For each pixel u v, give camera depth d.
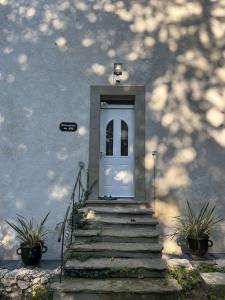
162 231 5.95
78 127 6.19
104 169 6.42
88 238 5.02
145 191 6.03
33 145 6.14
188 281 4.46
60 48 6.35
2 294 4.79
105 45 6.36
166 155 6.14
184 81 6.31
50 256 5.83
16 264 5.49
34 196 6.02
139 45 6.38
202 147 6.18
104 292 4.05
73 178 6.07
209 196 6.06
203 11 6.50
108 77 6.29
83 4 6.46
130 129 6.50
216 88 6.32
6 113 6.20
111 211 5.53
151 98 6.25
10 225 5.72
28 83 6.27
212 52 6.41
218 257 5.56
